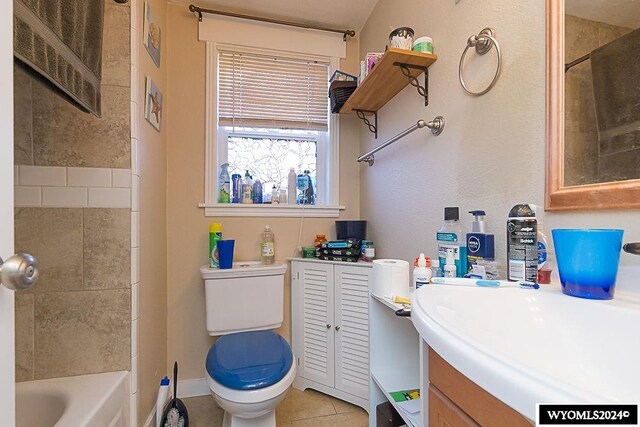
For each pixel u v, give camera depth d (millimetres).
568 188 735
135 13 1263
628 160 625
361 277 1606
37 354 1154
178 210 1833
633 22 632
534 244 748
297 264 1874
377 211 1810
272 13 1944
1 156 475
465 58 1074
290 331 1960
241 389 1146
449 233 1030
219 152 1959
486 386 363
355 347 1624
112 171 1224
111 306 1214
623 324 517
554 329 604
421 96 1363
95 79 998
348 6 1885
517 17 880
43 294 1165
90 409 963
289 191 2029
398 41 1273
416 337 1184
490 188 973
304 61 2061
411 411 943
